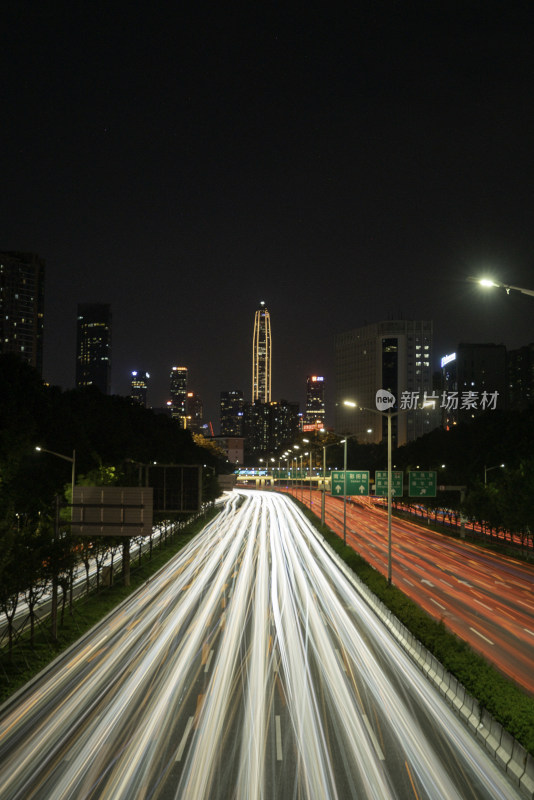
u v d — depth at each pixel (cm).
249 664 3162
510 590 5269
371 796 1855
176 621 4109
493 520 8138
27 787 1908
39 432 5697
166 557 7175
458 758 2117
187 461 11381
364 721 2431
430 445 13062
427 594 5038
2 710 2561
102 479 5394
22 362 6016
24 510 4650
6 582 3241
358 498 19688
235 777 1969
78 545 4553
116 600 4800
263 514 13925
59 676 3002
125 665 3162
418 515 13438
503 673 3020
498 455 9225
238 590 5175
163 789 1892
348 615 4262
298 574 5991
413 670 3069
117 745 2206
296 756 2122
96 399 8094
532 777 1858
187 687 2817
